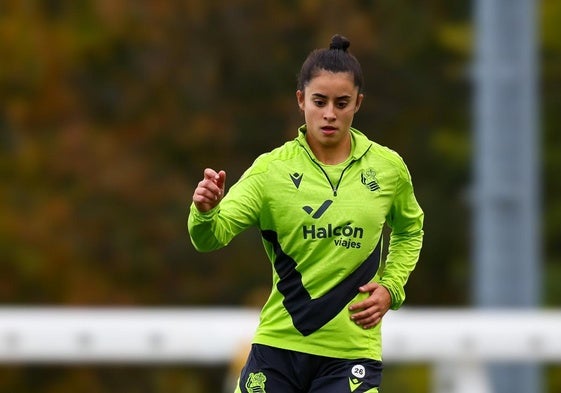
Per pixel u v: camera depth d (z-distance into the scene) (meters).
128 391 81.00
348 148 23.78
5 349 38.25
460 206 85.25
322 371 23.64
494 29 46.19
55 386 80.31
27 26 81.94
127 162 81.94
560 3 85.88
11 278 79.94
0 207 80.19
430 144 85.69
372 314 23.55
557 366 77.06
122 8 82.12
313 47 84.00
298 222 23.33
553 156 88.06
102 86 84.00
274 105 84.50
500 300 46.34
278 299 23.73
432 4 87.12
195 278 81.88
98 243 80.88
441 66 86.69
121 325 38.78
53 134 82.38
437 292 87.12
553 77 88.19
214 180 22.25
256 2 84.44
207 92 84.38
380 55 85.94
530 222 46.41
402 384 75.75
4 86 81.88
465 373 38.81
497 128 46.25
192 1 83.50
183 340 39.00
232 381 38.78
